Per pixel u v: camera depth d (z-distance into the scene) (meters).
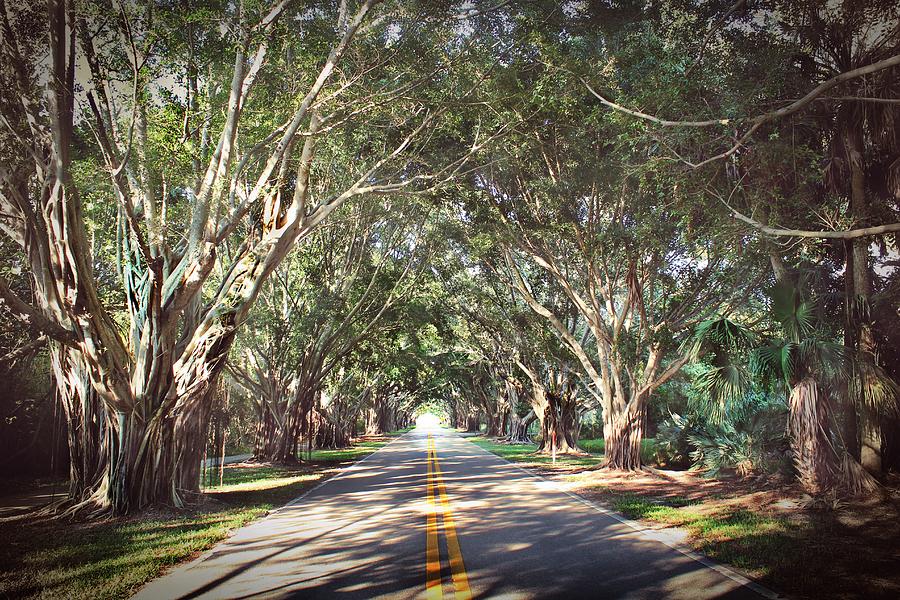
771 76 13.83
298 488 19.09
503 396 61.16
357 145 20.11
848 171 15.23
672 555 8.89
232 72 15.22
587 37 15.66
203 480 18.48
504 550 9.27
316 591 7.08
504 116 16.22
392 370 50.91
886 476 13.92
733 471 19.50
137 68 12.61
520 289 25.83
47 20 12.46
